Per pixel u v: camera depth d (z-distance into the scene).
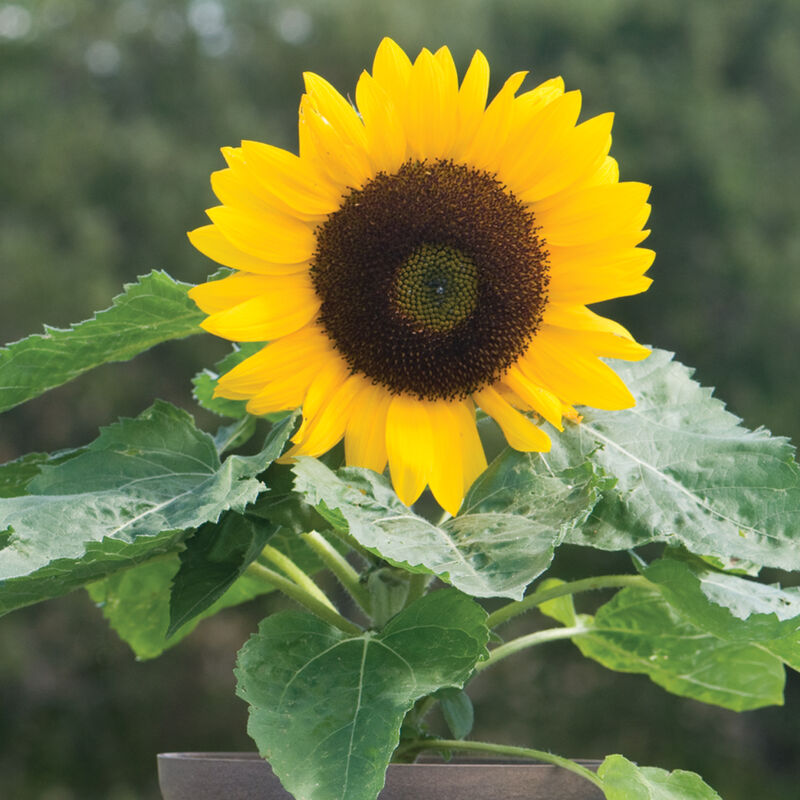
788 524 0.35
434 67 0.38
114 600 0.48
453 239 0.38
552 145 0.39
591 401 0.38
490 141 0.39
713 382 3.19
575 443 0.38
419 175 0.39
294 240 0.38
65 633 2.84
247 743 2.89
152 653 0.51
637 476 0.37
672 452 0.38
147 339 0.42
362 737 0.29
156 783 2.82
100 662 2.82
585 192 0.39
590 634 0.45
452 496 0.37
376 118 0.38
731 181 3.26
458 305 0.38
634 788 0.31
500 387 0.39
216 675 2.95
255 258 0.38
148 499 0.34
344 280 0.38
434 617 0.33
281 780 0.29
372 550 0.31
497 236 0.38
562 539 0.34
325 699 0.31
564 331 0.39
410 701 0.30
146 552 0.33
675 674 0.45
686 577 0.35
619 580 0.39
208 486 0.34
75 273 2.91
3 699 2.78
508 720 2.84
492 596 0.29
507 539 0.33
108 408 2.91
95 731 2.83
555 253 0.39
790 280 3.18
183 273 3.11
